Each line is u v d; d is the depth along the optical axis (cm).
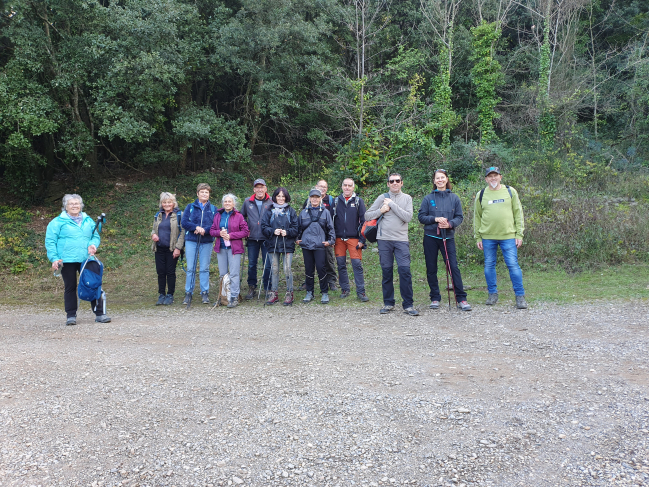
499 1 2097
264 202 798
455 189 1294
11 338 546
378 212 631
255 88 1662
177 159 1537
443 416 313
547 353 425
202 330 566
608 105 1966
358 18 1730
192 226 739
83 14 1294
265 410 330
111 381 387
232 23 1461
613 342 448
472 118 1967
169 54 1299
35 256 1122
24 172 1389
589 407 316
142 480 256
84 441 295
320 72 1631
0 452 284
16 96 1196
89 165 1377
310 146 1884
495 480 247
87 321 642
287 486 248
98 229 640
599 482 241
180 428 309
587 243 910
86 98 1407
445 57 1830
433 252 645
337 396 348
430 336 502
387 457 271
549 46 2019
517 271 625
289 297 723
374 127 1481
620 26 2242
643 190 1292
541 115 1825
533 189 1197
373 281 866
